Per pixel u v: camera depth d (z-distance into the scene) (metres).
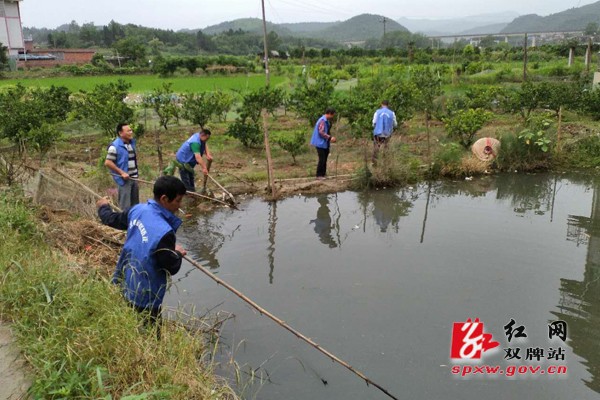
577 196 9.66
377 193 9.91
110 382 3.31
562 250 6.91
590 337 4.85
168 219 4.05
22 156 10.05
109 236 6.57
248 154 12.89
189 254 6.86
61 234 6.17
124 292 4.07
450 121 12.95
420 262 6.53
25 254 4.84
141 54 56.78
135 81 37.06
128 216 4.10
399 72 26.66
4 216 5.67
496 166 11.48
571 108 16.58
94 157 12.52
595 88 17.83
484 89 19.12
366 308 5.35
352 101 13.57
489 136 13.23
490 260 6.57
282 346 4.68
